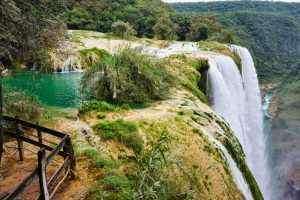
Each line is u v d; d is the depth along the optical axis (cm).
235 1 14312
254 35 9306
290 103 4112
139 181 686
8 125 895
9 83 1753
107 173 740
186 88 1470
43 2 927
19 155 813
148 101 1262
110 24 4609
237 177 1035
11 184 699
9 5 819
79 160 801
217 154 954
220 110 1983
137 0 7638
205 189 808
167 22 5878
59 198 650
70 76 2070
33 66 1464
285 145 2897
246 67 3369
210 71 1984
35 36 935
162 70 1400
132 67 1290
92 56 2386
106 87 1295
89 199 654
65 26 1058
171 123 999
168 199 691
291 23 9962
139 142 866
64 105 1328
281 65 8394
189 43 3822
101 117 1009
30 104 1042
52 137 946
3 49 964
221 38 6347
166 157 770
